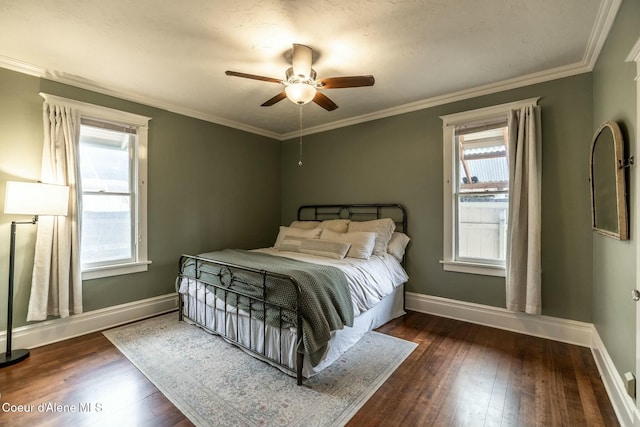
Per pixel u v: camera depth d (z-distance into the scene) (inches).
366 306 102.0
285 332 84.3
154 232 132.9
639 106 56.5
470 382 80.7
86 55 94.2
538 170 105.5
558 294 105.7
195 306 118.8
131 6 71.4
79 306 106.4
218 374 84.3
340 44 88.4
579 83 101.7
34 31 81.3
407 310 139.0
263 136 182.9
